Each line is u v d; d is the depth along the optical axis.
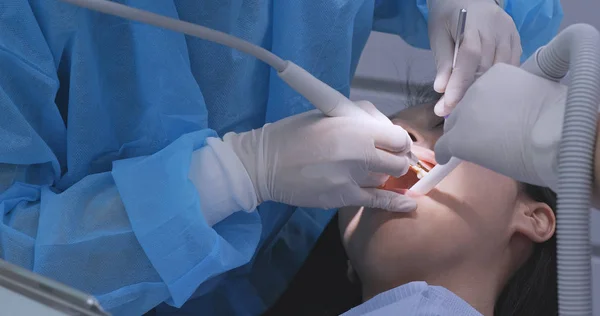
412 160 1.03
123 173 0.97
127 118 1.06
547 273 1.15
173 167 0.97
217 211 1.01
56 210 0.95
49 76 0.95
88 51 0.97
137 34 0.98
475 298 1.07
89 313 0.52
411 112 1.20
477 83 0.78
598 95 0.59
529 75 0.76
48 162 1.02
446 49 1.09
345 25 1.10
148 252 0.94
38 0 0.92
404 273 1.06
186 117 1.05
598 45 0.61
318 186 0.98
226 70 1.08
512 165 0.75
